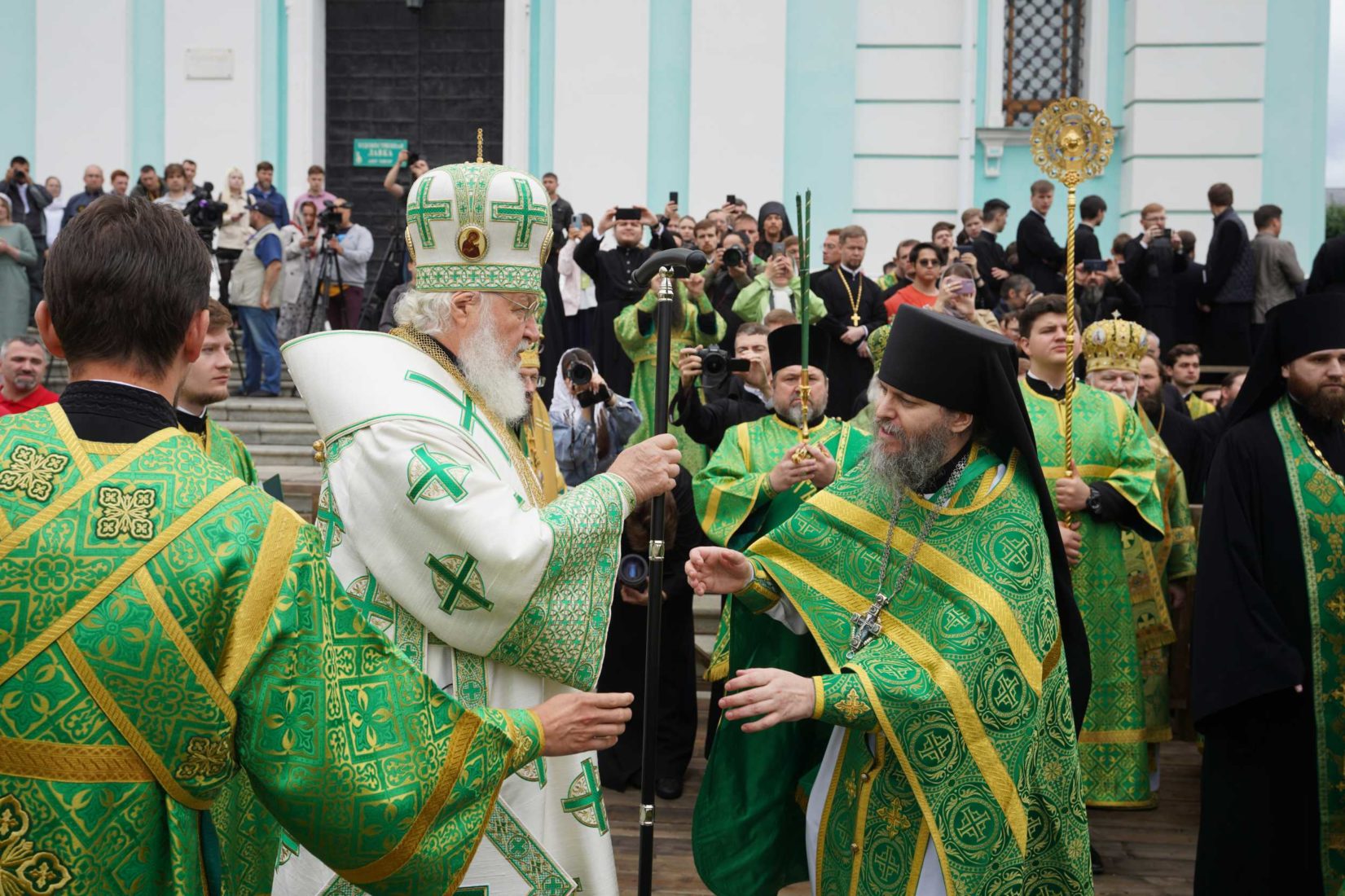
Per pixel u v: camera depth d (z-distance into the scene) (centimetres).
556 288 904
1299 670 347
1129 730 493
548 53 1352
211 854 186
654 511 288
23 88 1346
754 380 582
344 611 190
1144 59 1296
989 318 623
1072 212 418
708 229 885
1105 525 492
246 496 181
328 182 1434
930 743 266
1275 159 1295
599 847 272
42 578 168
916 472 282
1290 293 1020
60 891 167
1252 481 372
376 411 258
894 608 283
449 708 202
